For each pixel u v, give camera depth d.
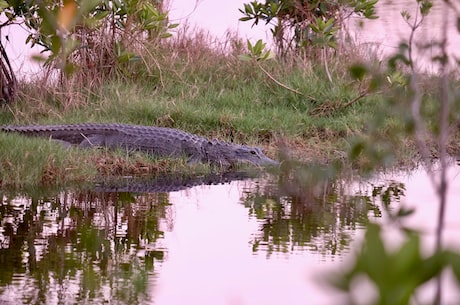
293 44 45.09
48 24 6.25
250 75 42.28
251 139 34.97
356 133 34.44
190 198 25.78
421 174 30.02
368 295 3.72
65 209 23.66
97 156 30.28
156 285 15.99
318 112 38.81
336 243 19.47
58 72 38.16
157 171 30.41
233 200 25.47
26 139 29.61
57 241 19.80
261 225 21.75
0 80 36.94
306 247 19.09
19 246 19.19
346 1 40.41
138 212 23.48
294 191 13.83
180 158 31.84
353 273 3.74
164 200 25.42
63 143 31.75
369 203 24.20
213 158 32.34
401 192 26.25
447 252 3.75
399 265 3.70
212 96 39.97
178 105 37.47
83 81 39.06
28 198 25.09
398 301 3.67
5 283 16.02
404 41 9.31
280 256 18.16
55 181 27.48
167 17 43.56
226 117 36.41
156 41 42.16
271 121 36.56
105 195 26.00
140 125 34.12
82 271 17.09
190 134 33.12
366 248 3.75
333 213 23.11
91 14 38.59
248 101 39.62
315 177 10.33
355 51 41.75
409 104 9.02
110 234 20.67
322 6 43.00
